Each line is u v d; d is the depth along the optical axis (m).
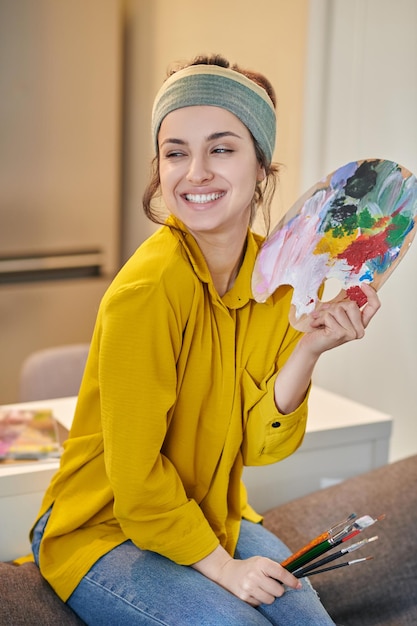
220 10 2.71
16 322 3.10
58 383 2.13
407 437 2.23
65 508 1.35
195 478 1.36
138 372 1.21
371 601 1.61
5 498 1.54
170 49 2.99
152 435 1.22
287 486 1.80
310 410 1.91
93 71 3.09
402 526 1.68
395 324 2.23
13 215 3.02
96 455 1.34
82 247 3.18
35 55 2.95
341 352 2.42
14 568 1.42
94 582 1.29
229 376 1.32
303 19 2.36
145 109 3.18
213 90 1.22
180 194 1.26
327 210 1.29
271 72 2.52
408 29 2.09
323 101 2.34
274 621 1.27
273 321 1.38
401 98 2.13
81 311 3.23
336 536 1.22
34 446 1.63
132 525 1.27
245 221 1.32
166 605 1.22
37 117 3.00
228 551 1.38
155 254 1.25
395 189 1.24
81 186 3.14
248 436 1.40
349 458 1.85
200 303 1.27
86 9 3.03
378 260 1.25
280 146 2.51
